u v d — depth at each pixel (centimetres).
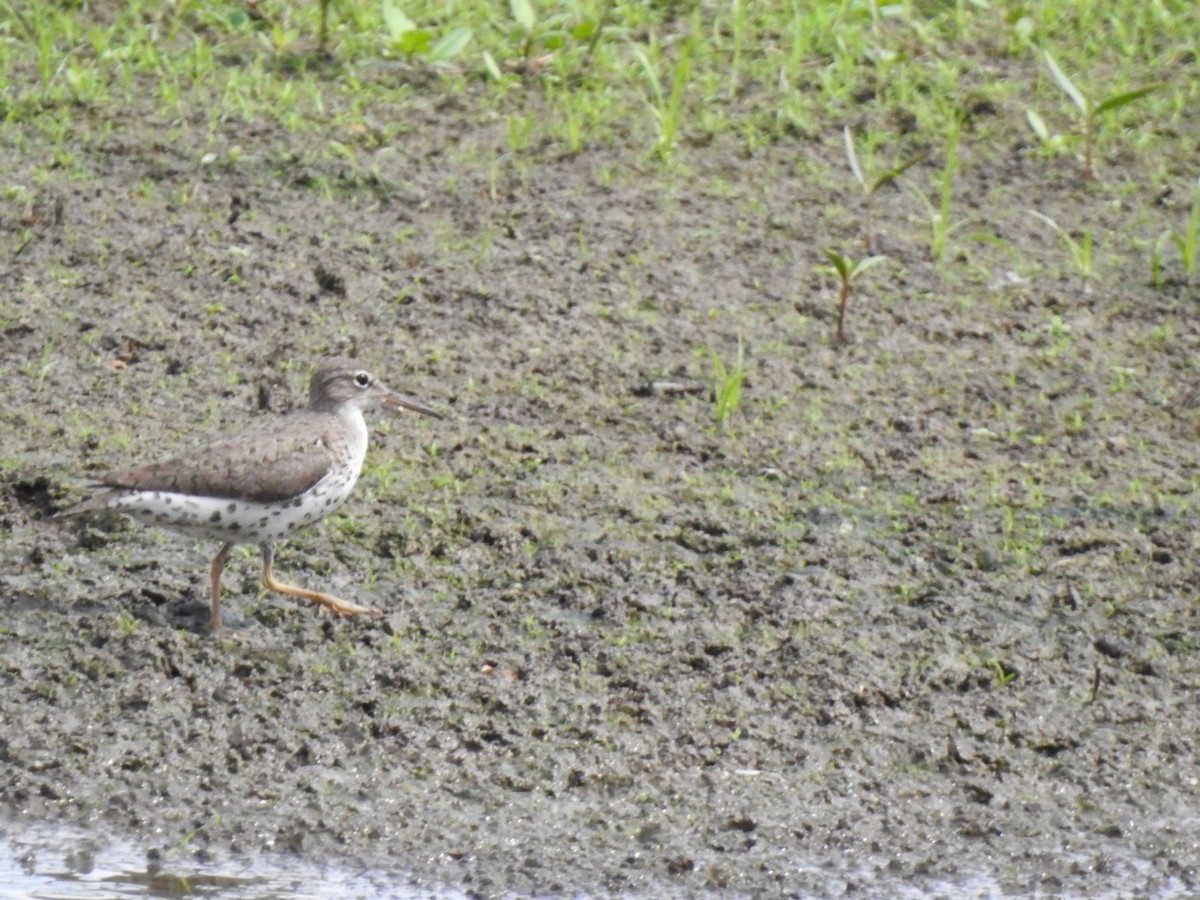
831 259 1504
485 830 1048
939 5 1933
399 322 1508
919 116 1764
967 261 1608
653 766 1095
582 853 1031
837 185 1697
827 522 1305
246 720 1119
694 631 1195
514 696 1138
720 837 1046
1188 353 1508
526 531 1282
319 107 1739
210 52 1789
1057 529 1302
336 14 1883
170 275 1541
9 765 1088
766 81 1825
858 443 1393
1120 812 1075
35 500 1299
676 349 1493
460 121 1750
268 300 1521
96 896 988
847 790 1084
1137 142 1753
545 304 1533
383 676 1150
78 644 1166
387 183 1661
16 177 1633
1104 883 1018
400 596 1221
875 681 1158
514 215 1636
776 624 1202
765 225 1642
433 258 1580
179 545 1270
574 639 1186
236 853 1030
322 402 1245
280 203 1631
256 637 1179
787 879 1014
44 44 1744
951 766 1103
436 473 1345
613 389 1445
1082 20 1909
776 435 1398
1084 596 1238
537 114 1767
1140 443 1400
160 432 1370
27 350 1450
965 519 1311
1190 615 1223
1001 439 1405
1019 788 1090
